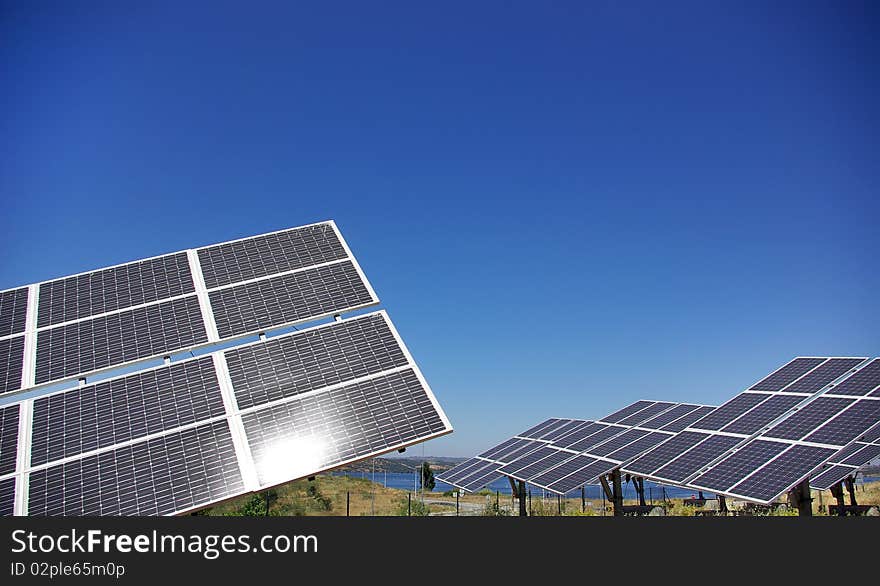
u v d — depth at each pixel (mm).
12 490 13891
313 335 18453
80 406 16141
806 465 22766
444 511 47719
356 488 69938
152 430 15492
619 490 31828
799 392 29422
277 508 50062
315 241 22641
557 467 35844
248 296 19906
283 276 20859
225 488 14023
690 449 29109
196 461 14656
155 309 19406
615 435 38875
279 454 14805
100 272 21062
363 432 15531
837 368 29641
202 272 21062
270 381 16859
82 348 17875
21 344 17906
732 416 30609
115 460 14695
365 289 20281
